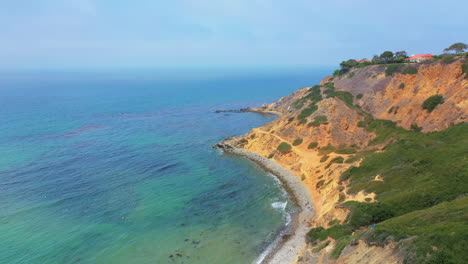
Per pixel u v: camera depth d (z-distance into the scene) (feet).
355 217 116.26
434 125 188.24
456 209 85.30
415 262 67.21
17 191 178.50
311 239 124.06
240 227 145.07
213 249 127.44
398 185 128.26
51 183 191.72
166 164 234.38
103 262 117.39
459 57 203.82
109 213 156.04
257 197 177.88
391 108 230.27
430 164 131.54
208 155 260.62
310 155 221.46
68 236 133.90
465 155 128.06
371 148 203.10
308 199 170.91
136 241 132.16
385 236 81.51
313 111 259.60
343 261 88.74
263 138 267.80
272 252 124.98
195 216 155.22
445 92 196.95
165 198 175.22
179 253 124.47
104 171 215.92
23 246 125.49
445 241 67.67
